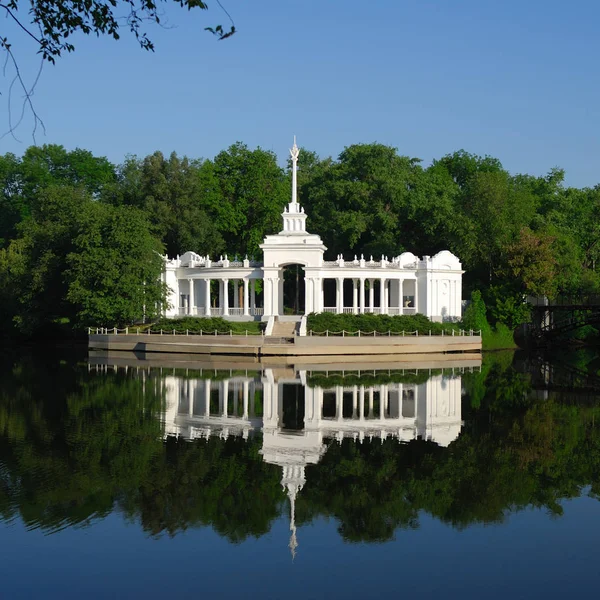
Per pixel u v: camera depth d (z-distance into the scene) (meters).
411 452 33.25
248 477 29.12
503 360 75.25
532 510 25.62
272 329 79.75
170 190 103.94
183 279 96.38
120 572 20.50
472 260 98.25
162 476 29.05
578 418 41.25
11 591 19.31
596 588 19.64
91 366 66.62
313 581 20.11
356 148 108.44
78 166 124.38
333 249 110.75
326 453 32.94
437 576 20.42
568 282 98.06
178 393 49.03
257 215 111.62
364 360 74.31
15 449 32.72
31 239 93.31
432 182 110.38
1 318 97.12
